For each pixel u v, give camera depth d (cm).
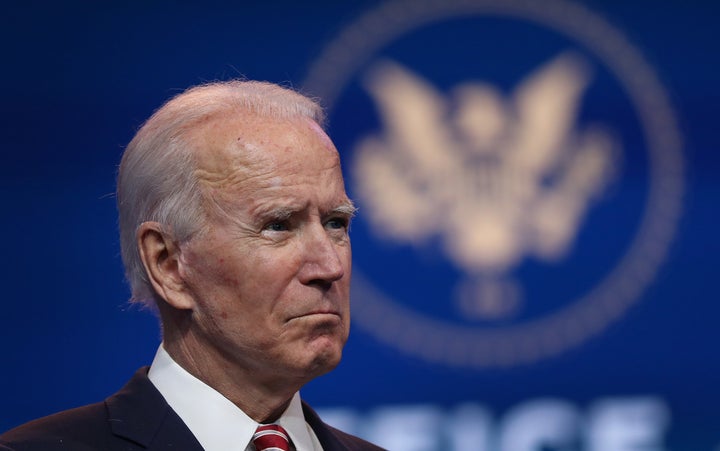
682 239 1560
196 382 685
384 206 1541
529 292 1545
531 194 1554
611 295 1554
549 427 1540
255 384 681
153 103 1527
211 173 662
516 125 1559
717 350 1555
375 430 1533
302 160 664
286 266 652
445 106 1557
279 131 670
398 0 1566
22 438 655
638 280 1555
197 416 679
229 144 664
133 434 663
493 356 1543
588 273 1552
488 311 1546
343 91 1551
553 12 1577
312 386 1535
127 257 703
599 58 1574
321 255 655
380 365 1534
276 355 655
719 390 1548
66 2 1523
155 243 679
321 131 690
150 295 707
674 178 1566
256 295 652
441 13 1567
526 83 1566
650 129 1571
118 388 1509
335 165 682
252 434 680
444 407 1534
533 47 1571
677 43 1584
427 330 1538
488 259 1546
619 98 1573
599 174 1562
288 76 1547
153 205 677
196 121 680
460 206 1545
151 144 685
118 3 1530
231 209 655
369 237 1537
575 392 1544
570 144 1563
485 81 1562
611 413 1545
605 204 1559
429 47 1563
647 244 1559
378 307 1536
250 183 654
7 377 1494
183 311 687
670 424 1548
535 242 1550
